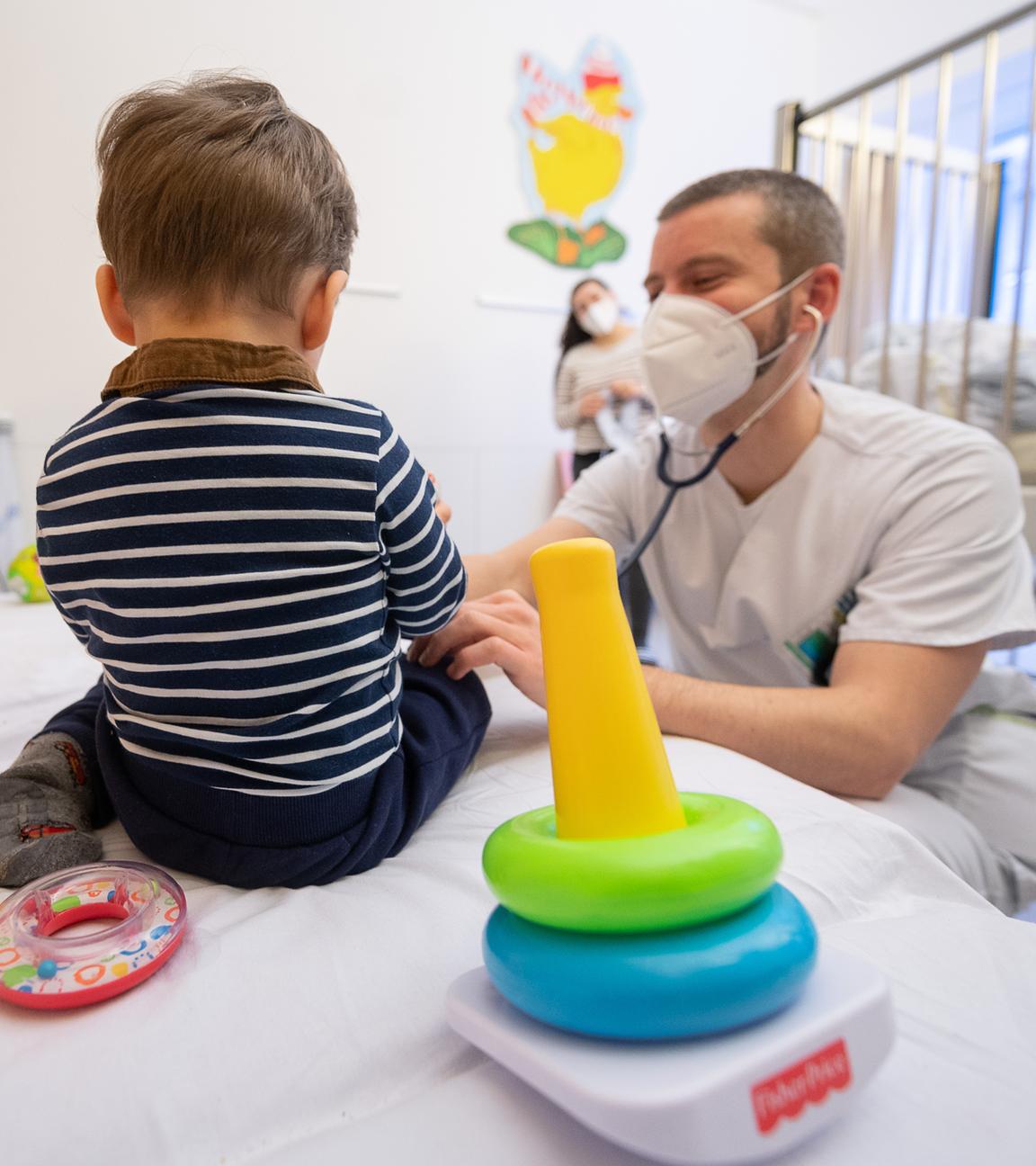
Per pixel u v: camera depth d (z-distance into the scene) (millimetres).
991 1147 319
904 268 2961
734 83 3062
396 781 577
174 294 531
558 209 2771
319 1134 344
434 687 700
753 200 932
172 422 492
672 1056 305
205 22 2193
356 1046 383
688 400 960
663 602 1097
